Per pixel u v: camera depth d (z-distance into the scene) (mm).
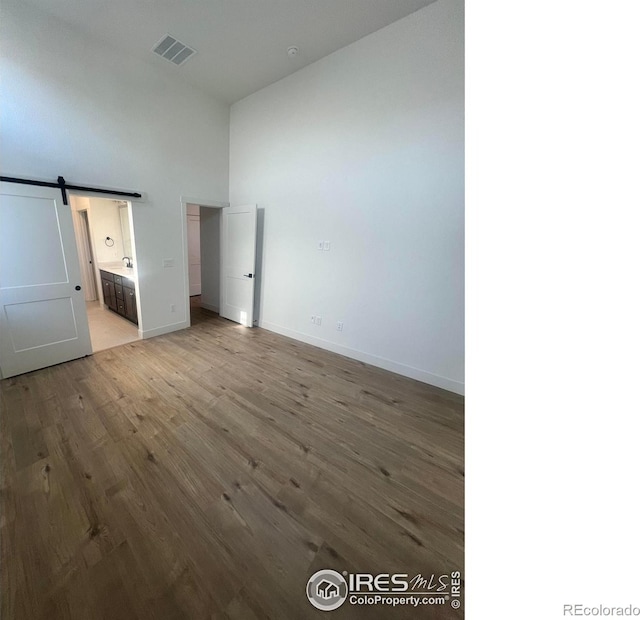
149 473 1631
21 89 2438
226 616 1034
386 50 2650
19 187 2484
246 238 4148
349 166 3066
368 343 3227
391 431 2109
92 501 1443
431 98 2473
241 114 4090
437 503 1533
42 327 2770
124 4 2439
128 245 5301
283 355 3393
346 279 3297
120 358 3121
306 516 1426
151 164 3467
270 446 1896
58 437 1884
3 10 2289
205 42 2900
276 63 3227
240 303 4461
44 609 1026
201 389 2559
